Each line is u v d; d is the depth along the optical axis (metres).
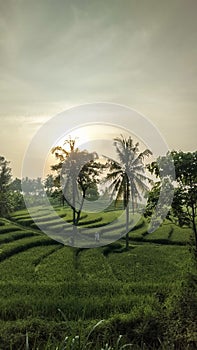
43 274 16.39
